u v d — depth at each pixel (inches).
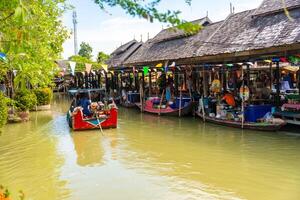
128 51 1496.1
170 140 598.5
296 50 589.3
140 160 478.9
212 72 888.3
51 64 292.2
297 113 592.1
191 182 385.4
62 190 373.1
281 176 393.1
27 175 425.4
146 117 884.6
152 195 351.3
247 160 458.3
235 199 335.3
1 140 630.5
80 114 699.4
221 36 800.9
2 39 142.6
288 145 520.7
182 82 984.9
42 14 263.6
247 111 653.3
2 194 190.5
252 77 971.9
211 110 764.0
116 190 368.2
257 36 677.9
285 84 818.2
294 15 660.7
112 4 97.7
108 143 590.2
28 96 855.1
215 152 505.7
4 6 106.7
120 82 1327.5
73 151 541.0
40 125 788.6
